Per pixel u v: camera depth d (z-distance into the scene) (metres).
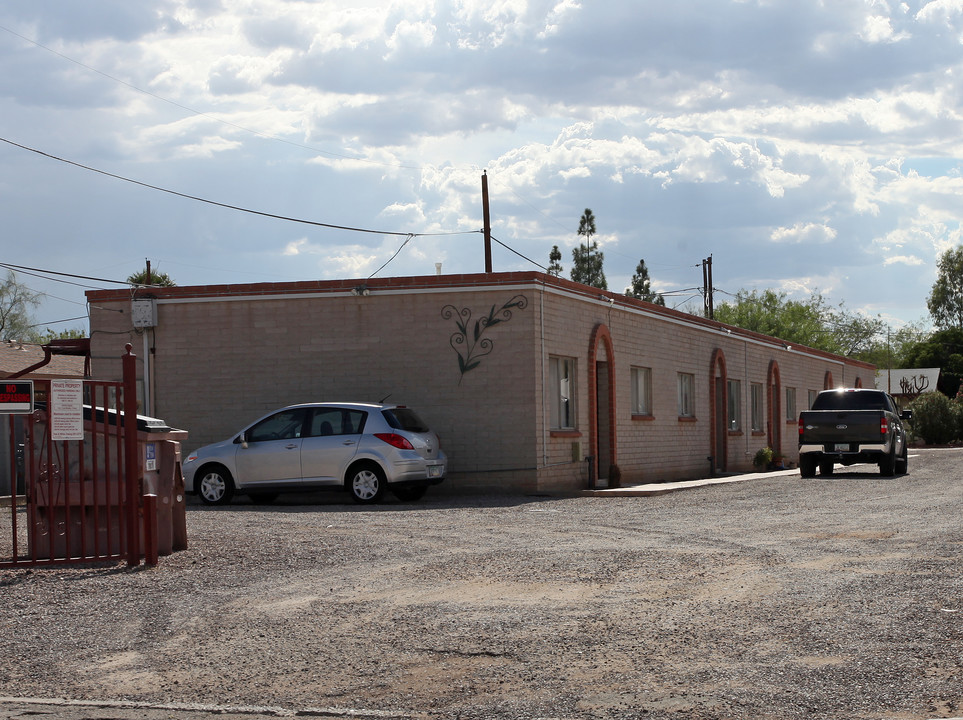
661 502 18.23
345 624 8.02
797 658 6.75
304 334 21.97
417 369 21.47
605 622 7.89
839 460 26.06
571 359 23.00
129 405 10.82
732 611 8.18
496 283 21.12
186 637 7.73
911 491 19.73
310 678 6.62
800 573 9.81
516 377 21.02
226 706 6.13
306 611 8.51
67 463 10.75
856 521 14.24
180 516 11.84
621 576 9.83
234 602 8.93
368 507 17.75
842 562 10.44
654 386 27.58
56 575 10.32
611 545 12.03
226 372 22.25
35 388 11.02
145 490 10.92
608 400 24.69
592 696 6.09
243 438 18.86
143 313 22.36
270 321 22.12
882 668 6.47
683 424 29.58
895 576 9.53
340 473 18.36
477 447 21.12
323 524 14.52
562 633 7.57
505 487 20.98
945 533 12.61
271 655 7.17
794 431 41.75
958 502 16.94
